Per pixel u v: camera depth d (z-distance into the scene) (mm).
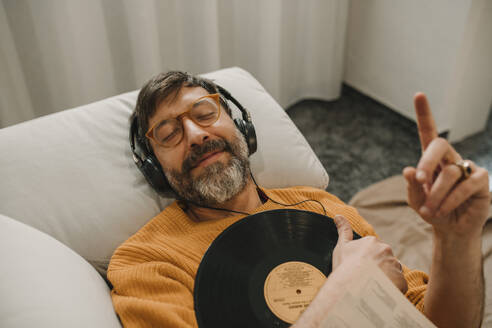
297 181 1137
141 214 953
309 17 2012
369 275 655
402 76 1956
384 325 615
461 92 1777
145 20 1472
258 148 1111
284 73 2113
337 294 640
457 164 575
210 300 727
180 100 933
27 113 1473
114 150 986
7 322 547
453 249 636
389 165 1870
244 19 1871
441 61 1717
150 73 1593
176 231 906
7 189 858
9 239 647
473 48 1648
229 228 825
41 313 577
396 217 1382
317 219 852
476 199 595
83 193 910
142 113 952
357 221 967
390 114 2150
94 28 1436
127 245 845
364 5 2000
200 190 895
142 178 986
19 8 1326
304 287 754
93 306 671
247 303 732
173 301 745
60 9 1344
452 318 681
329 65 2145
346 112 2209
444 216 607
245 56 1997
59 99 1540
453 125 1891
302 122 2145
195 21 1695
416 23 1758
